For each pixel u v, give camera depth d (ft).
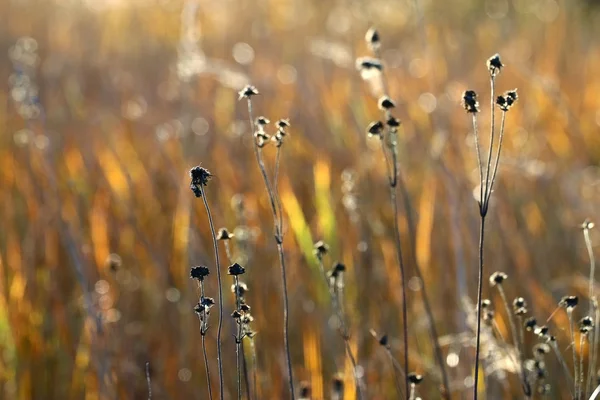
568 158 22.03
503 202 17.83
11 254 14.97
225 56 27.61
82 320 14.46
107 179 17.33
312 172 17.94
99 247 15.24
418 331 14.46
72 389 13.16
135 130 21.84
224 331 13.75
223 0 31.55
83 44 29.27
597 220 18.43
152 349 14.56
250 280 14.20
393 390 13.15
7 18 30.01
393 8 34.88
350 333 13.57
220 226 15.80
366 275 15.46
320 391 11.98
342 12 32.86
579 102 25.05
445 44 30.35
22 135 17.25
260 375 12.54
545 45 30.89
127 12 30.94
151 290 15.33
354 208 15.07
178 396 13.34
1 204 16.93
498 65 7.89
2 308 13.14
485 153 19.24
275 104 21.99
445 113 21.67
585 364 13.05
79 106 22.86
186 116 19.92
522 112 23.02
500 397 12.72
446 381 11.49
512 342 13.44
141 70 27.91
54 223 15.83
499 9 39.19
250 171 17.81
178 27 30.45
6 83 24.25
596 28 37.52
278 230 8.76
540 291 14.37
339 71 25.23
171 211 17.29
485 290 15.03
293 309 14.66
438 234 16.52
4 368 13.21
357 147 19.49
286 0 32.53
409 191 18.13
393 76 23.73
